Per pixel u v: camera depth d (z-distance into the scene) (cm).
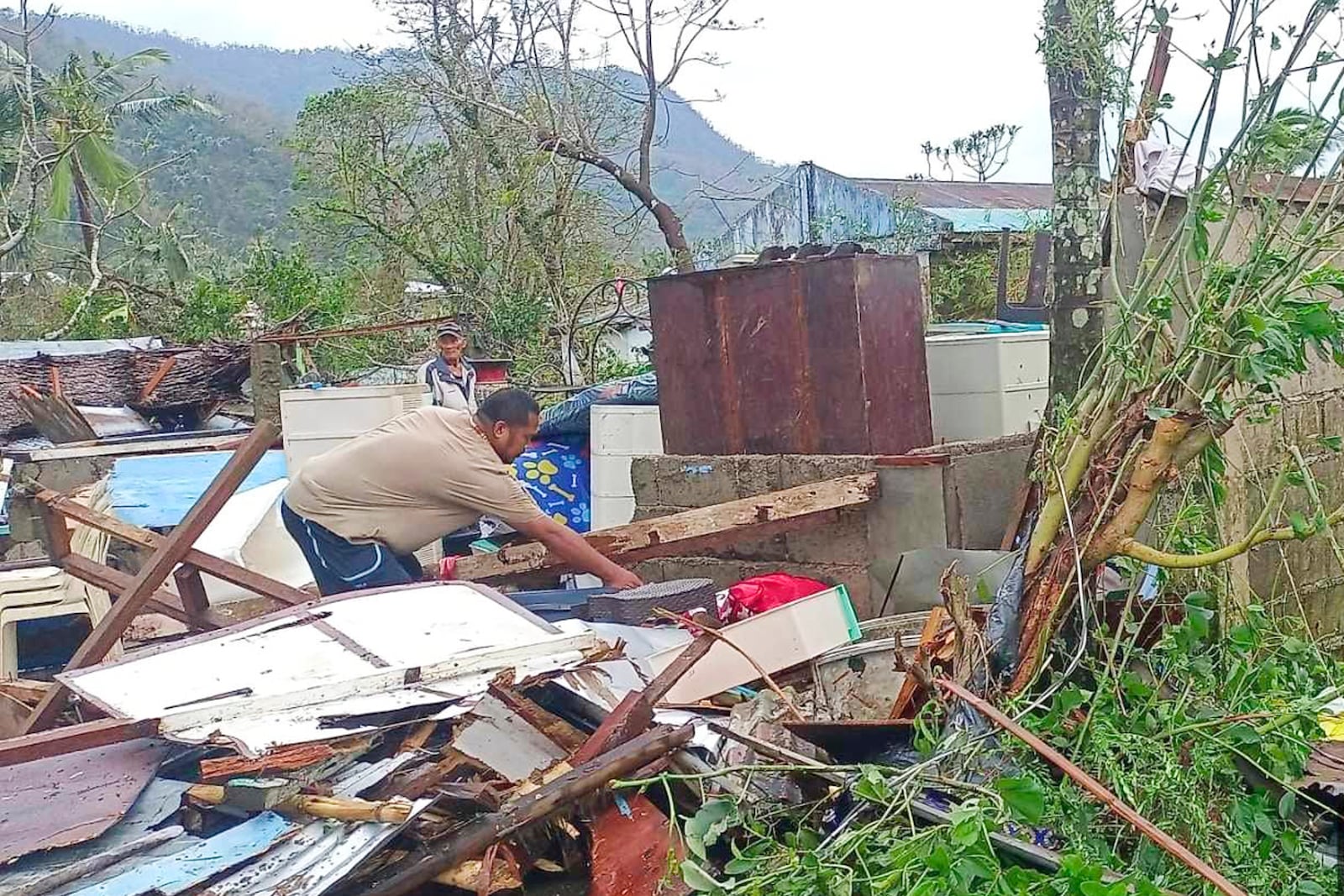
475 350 1612
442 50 1664
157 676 353
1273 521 500
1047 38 517
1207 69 352
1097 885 246
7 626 578
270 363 1195
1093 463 358
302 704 331
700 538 561
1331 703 373
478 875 301
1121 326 358
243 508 705
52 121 2141
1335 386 562
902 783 299
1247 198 438
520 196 1641
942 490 557
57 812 291
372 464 491
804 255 666
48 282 2264
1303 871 304
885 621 490
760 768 317
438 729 343
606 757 327
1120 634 354
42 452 876
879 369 601
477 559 579
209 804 306
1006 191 2627
